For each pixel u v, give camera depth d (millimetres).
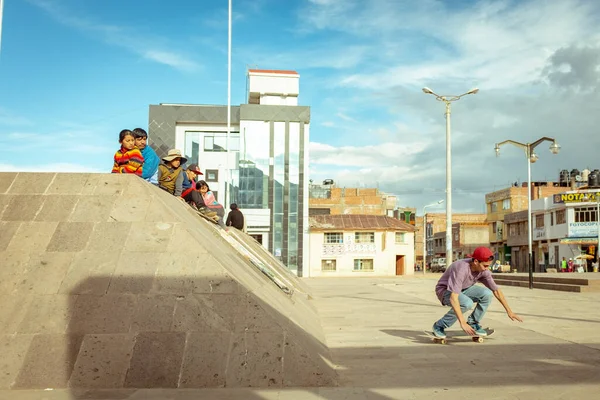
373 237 57156
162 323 5715
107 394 5020
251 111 51312
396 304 15461
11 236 6672
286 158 51531
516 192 71562
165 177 10359
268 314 5852
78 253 6422
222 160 51188
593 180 62625
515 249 70500
